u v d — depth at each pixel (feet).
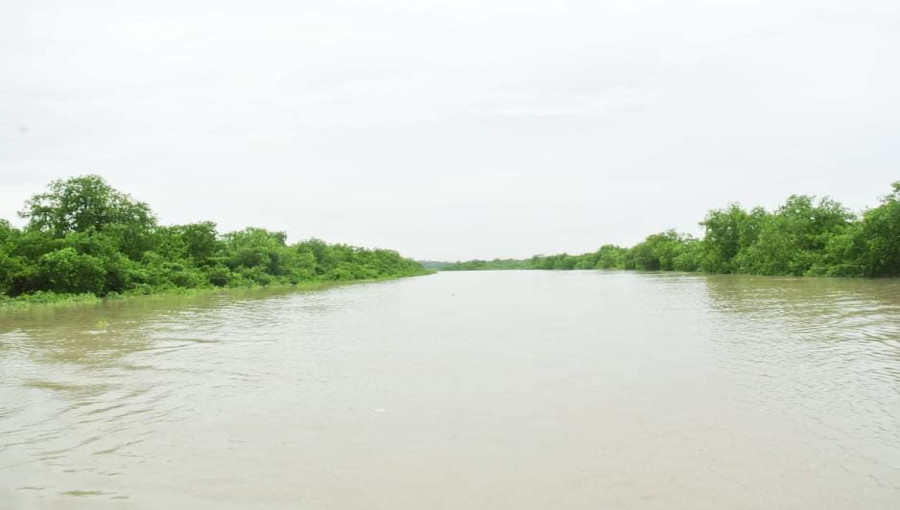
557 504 19.76
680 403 32.37
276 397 35.73
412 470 23.15
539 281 251.39
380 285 231.30
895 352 46.68
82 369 45.47
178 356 51.19
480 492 20.88
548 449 25.26
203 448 26.40
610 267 497.05
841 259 171.63
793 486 20.97
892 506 19.31
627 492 20.65
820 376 38.58
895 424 28.09
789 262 194.49
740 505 19.49
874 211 160.56
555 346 53.67
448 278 364.79
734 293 116.37
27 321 84.33
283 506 20.03
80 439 28.04
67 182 171.73
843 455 24.06
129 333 67.87
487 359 47.47
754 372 40.19
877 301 88.38
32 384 40.22
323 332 67.87
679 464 23.25
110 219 178.29
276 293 164.35
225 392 37.29
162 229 204.74
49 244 146.51
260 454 25.41
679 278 217.36
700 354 47.42
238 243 232.12
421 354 50.85
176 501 20.68
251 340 61.21
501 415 30.68
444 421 29.81
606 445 25.66
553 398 34.01
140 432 28.99
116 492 21.62
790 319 68.95
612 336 59.52
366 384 38.91
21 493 21.66
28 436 28.58
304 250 297.33
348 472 23.08
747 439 26.18
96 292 143.95
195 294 158.92
